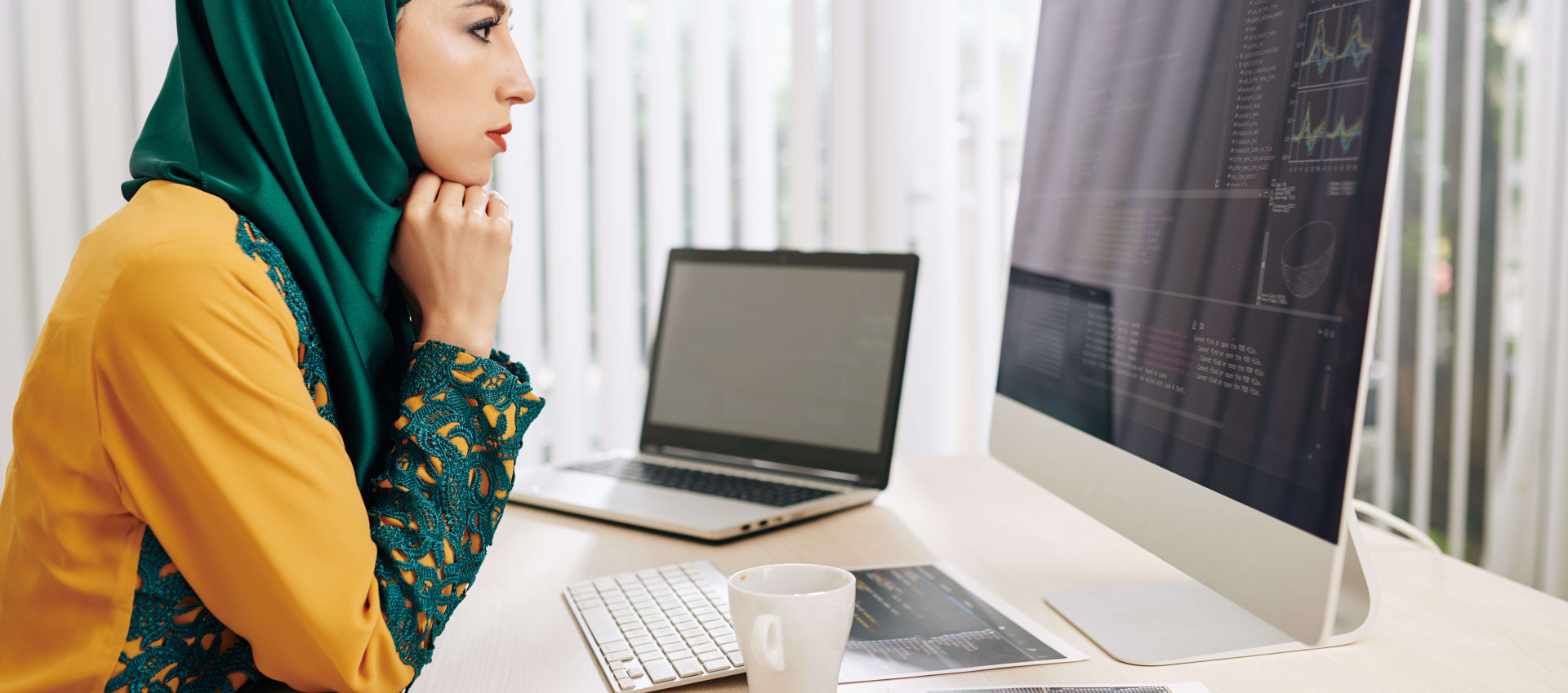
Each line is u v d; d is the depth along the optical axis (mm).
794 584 552
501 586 836
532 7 2131
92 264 573
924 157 2250
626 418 2230
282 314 598
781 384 1261
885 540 964
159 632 594
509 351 2158
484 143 778
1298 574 562
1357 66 549
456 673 647
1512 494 2213
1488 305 2225
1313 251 571
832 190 2221
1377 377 2258
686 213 2252
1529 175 2152
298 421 575
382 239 715
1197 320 682
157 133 721
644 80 2203
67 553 572
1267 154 624
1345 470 533
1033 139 1022
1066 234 914
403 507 650
